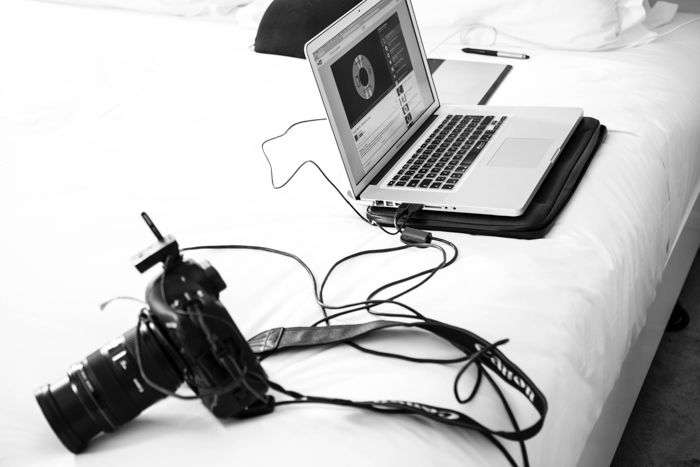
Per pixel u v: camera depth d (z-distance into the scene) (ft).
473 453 2.36
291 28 5.77
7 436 2.64
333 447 2.32
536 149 3.73
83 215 4.03
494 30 5.56
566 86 4.71
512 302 2.93
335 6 5.76
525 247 3.26
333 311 3.04
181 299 2.28
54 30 6.88
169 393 2.34
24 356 3.03
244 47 6.13
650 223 3.81
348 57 3.71
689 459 4.49
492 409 2.49
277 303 3.15
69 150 4.78
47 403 2.38
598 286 3.17
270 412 2.49
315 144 4.48
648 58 5.02
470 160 3.75
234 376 2.29
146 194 4.17
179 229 3.78
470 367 2.62
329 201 3.91
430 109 4.33
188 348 2.24
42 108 5.39
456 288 3.03
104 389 2.35
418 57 4.29
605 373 3.25
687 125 4.50
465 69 5.08
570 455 2.85
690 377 5.06
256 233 3.66
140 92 5.51
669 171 4.19
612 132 4.14
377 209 3.64
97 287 3.42
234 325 2.33
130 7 7.20
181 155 4.55
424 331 2.80
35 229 3.95
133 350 2.35
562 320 2.92
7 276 3.58
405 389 2.52
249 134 4.71
